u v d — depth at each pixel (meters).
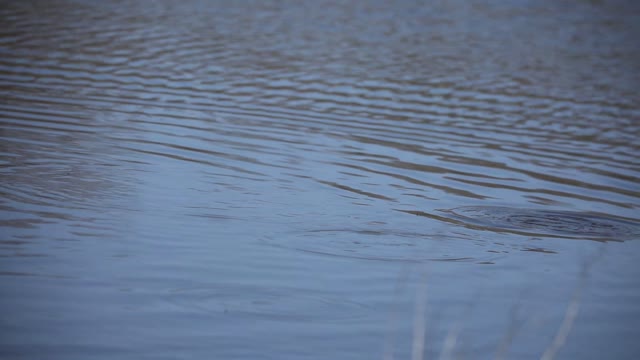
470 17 70.94
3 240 23.06
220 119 37.66
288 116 38.88
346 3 73.44
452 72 50.44
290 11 68.00
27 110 37.00
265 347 18.23
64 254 22.47
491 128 38.88
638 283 22.78
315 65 50.00
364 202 28.34
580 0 82.81
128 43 52.75
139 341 18.16
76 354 17.42
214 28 59.22
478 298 21.41
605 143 37.38
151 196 27.52
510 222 27.25
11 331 18.20
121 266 21.97
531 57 56.66
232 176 30.09
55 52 49.09
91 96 40.19
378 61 52.16
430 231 26.03
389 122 38.88
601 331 19.94
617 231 26.94
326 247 24.28
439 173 31.97
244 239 24.44
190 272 21.92
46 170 29.30
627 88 49.00
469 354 18.50
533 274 23.17
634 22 73.06
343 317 19.92
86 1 66.56
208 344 18.22
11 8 62.00
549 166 33.62
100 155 31.38
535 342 19.27
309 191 29.09
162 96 41.06
